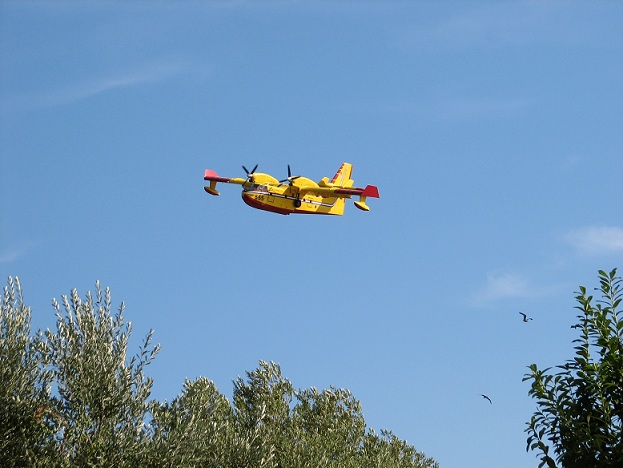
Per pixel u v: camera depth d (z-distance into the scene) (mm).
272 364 34438
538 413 12398
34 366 22359
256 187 47781
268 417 32219
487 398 16453
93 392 22125
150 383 22875
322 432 33219
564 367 12641
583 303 12773
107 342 23344
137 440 21781
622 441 11734
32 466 20422
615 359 12188
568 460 11922
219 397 32312
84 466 21125
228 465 24172
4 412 21078
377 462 32969
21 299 23156
